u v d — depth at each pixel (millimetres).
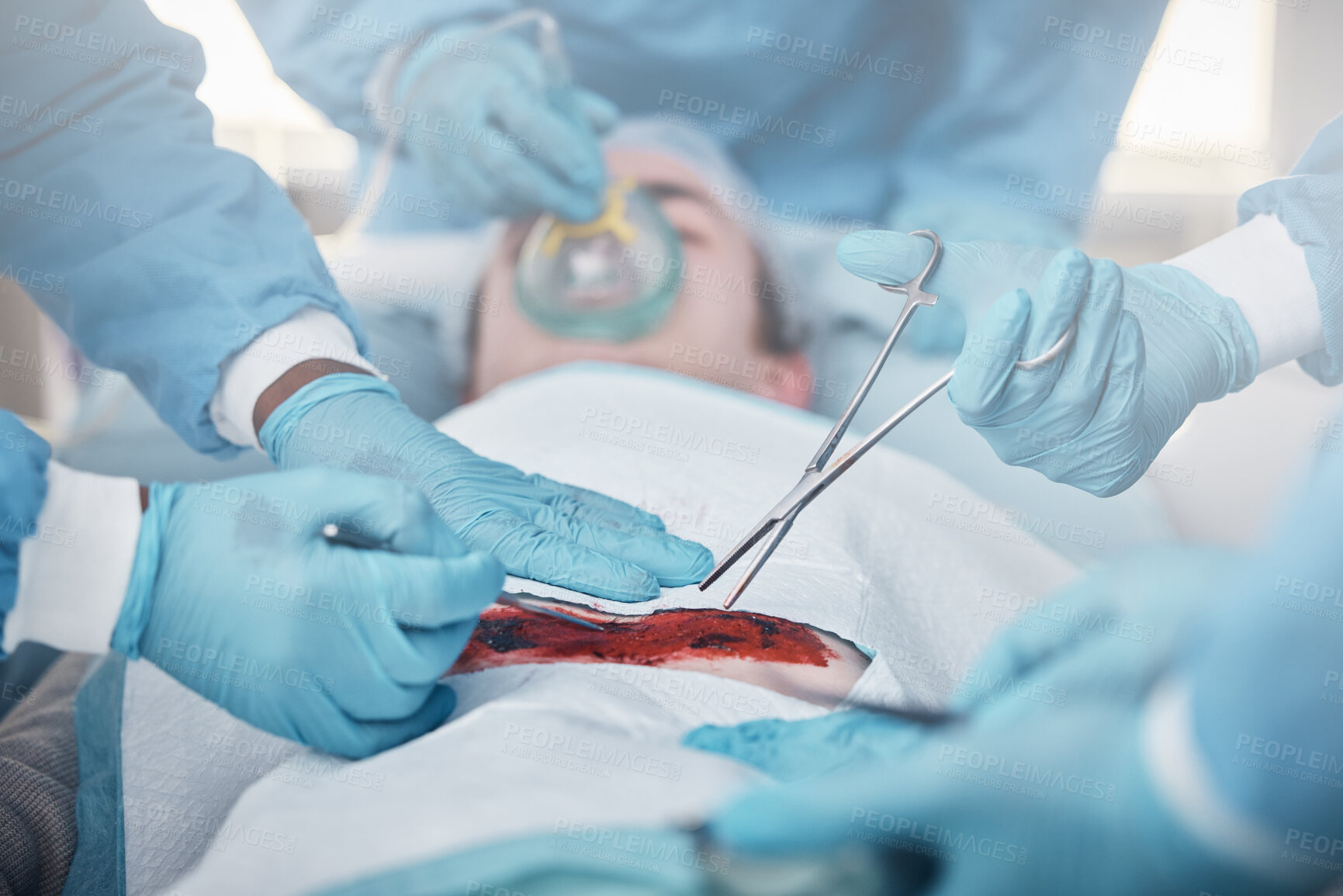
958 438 1471
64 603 697
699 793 603
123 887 690
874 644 828
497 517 936
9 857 748
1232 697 522
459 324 1584
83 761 853
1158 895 570
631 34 1606
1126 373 1002
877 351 1569
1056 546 1268
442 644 698
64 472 716
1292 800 515
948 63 1598
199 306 1057
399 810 586
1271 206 1146
